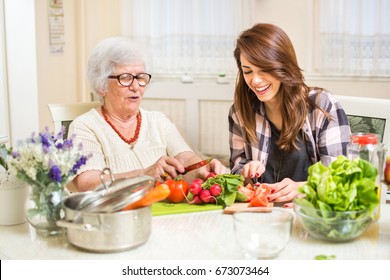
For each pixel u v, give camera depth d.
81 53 3.37
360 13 3.10
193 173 1.98
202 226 1.41
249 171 1.72
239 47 1.79
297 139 1.90
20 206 1.43
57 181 1.27
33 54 2.63
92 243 1.22
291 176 1.95
